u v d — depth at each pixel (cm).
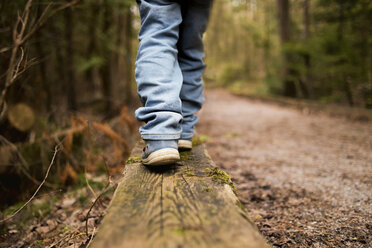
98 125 285
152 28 127
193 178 112
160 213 80
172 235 68
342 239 139
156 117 114
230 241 66
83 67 598
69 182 263
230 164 295
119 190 99
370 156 302
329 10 900
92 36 643
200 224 74
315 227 153
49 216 205
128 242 66
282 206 187
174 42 130
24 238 180
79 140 283
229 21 2994
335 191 206
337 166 271
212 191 98
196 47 152
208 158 143
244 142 407
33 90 272
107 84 740
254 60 2806
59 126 293
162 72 120
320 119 605
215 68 2839
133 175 116
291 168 274
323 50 906
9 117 229
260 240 67
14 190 232
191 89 152
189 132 157
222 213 81
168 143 115
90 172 283
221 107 955
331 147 355
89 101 612
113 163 293
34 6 217
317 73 1001
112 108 491
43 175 241
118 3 536
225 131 500
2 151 223
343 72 841
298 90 1216
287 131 486
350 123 534
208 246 64
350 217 162
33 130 261
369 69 789
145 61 121
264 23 1862
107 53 689
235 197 95
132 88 667
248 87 2319
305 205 185
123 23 703
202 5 142
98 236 72
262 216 173
